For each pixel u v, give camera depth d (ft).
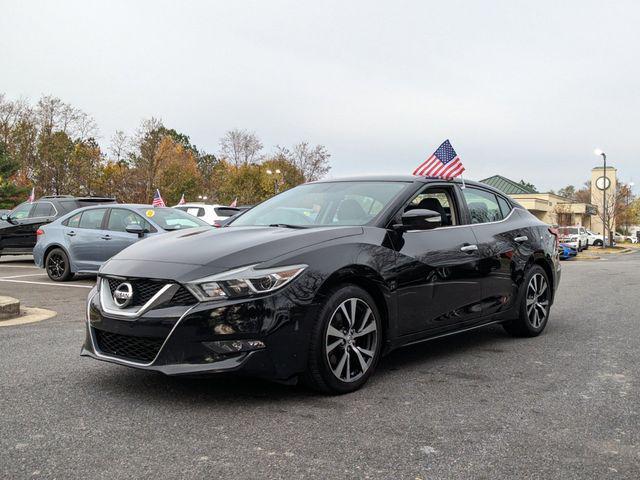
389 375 14.06
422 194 15.49
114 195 133.18
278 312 11.27
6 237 44.75
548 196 158.40
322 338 11.85
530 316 18.74
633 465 8.95
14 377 13.33
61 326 19.83
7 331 18.83
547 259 19.26
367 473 8.54
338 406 11.61
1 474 8.33
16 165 125.18
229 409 11.33
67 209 45.68
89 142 142.51
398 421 10.77
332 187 16.44
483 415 11.17
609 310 25.16
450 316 15.15
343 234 13.07
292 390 12.66
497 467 8.81
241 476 8.37
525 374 14.23
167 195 136.56
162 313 11.13
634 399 12.24
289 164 160.04
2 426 10.27
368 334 13.06
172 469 8.57
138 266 11.94
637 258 89.45
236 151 182.70
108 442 9.58
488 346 17.47
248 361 10.98
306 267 11.80
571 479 8.45
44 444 9.46
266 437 9.89
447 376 13.99
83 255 33.63
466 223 16.51
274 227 14.10
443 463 8.93
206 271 11.29
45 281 35.22
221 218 52.26
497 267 16.84
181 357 10.98
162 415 10.93
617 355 16.31
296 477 8.36
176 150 174.81
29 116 140.77
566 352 16.67
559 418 11.03
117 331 11.61
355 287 12.61
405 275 13.70
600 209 199.00
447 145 22.41
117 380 13.17
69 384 12.84
